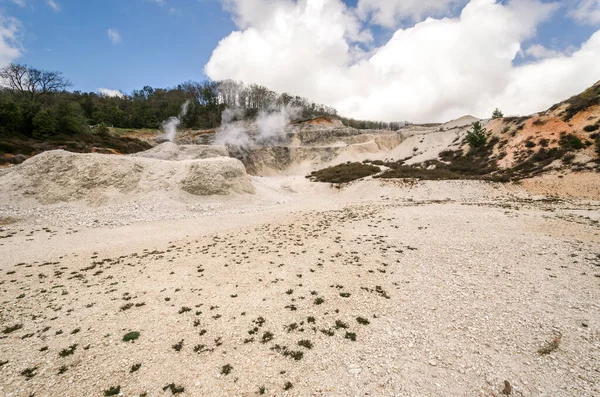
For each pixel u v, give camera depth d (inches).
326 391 265.3
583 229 751.7
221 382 278.5
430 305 417.4
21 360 313.9
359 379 279.1
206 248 726.5
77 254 686.5
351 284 492.1
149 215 1106.7
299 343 334.3
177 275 553.3
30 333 365.7
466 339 338.0
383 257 620.1
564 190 1353.3
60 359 314.8
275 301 438.3
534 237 706.2
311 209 1298.0
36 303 448.8
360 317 388.8
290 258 631.8
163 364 305.9
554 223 817.5
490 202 1283.2
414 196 1544.0
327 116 4466.0
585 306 398.3
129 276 552.7
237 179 1498.5
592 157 1520.7
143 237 836.6
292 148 3398.1
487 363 297.9
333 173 2204.7
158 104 4559.5
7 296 473.7
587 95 2030.0
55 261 640.4
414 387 267.7
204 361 309.3
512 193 1433.3
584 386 261.1
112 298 462.0
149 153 2021.4
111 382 281.0
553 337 334.6
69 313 416.2
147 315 406.0
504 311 394.9
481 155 2190.0
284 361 306.3
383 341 337.7
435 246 675.4
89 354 323.3
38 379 284.8
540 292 443.5
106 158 1341.0
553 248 629.3
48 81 2856.8
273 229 916.6
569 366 288.0
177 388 270.2
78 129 2385.6
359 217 1050.7
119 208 1149.7
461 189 1550.2
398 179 1770.4
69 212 1071.6
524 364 295.0
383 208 1224.8
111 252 703.7
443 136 3029.0
